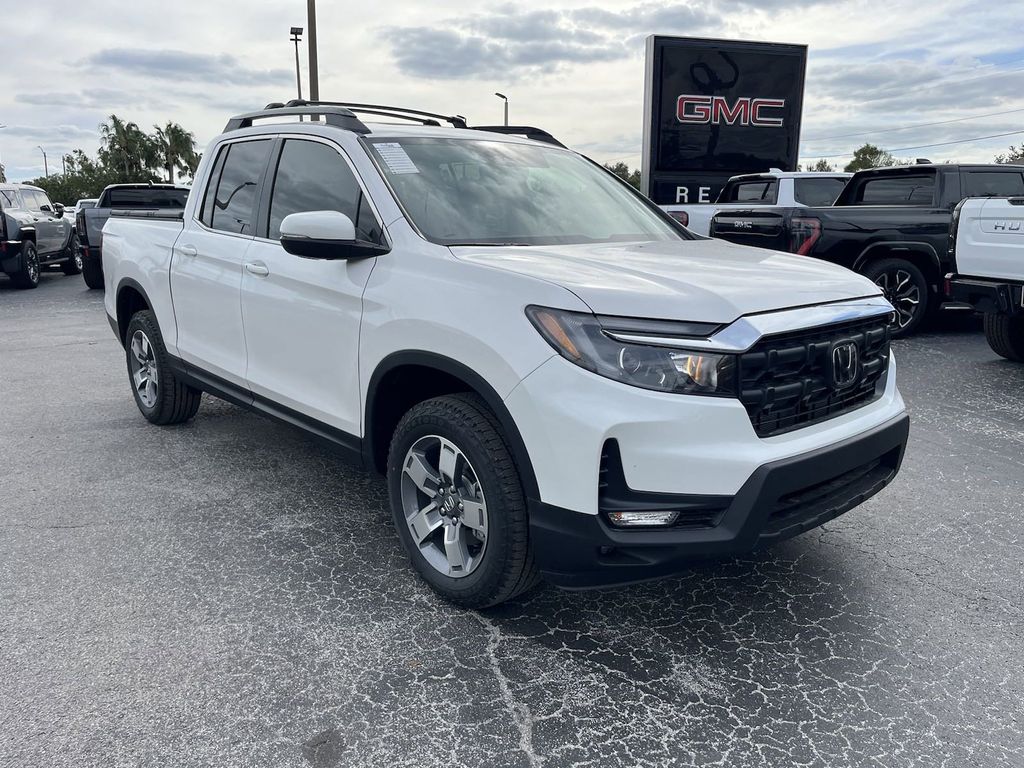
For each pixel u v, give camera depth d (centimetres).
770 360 255
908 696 256
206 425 543
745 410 250
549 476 255
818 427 273
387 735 237
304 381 367
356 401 333
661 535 250
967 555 354
